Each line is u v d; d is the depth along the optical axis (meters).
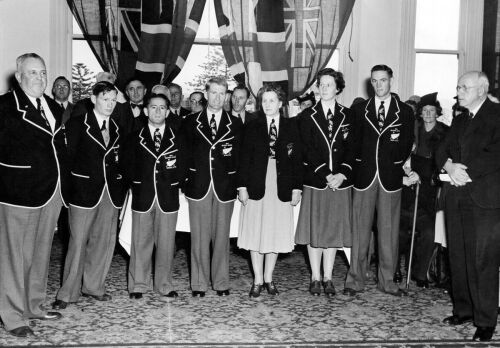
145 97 6.05
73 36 7.46
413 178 5.05
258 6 7.52
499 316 4.28
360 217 4.75
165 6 7.40
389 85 4.69
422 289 5.02
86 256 4.52
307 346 3.58
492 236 3.73
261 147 4.55
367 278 5.35
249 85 7.52
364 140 4.71
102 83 4.27
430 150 5.38
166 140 4.52
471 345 3.67
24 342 3.58
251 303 4.54
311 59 7.54
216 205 4.58
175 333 3.81
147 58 7.39
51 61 7.20
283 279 5.35
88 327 3.90
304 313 4.30
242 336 3.77
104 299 4.53
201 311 4.31
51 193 3.79
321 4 7.53
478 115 3.81
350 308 4.44
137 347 3.51
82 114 4.33
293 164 4.62
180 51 7.46
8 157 3.67
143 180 4.49
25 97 3.74
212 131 4.56
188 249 6.27
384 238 4.76
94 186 4.26
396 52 7.61
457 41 7.83
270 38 7.53
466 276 4.02
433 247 5.02
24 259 3.76
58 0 7.21
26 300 3.96
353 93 7.59
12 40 7.11
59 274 5.33
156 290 4.70
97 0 7.29
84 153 4.25
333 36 7.53
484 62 7.79
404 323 4.10
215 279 4.74
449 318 4.13
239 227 4.74
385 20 7.57
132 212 4.57
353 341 3.68
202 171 4.52
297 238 4.80
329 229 4.69
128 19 7.34
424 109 5.40
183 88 7.72
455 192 3.93
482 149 3.76
